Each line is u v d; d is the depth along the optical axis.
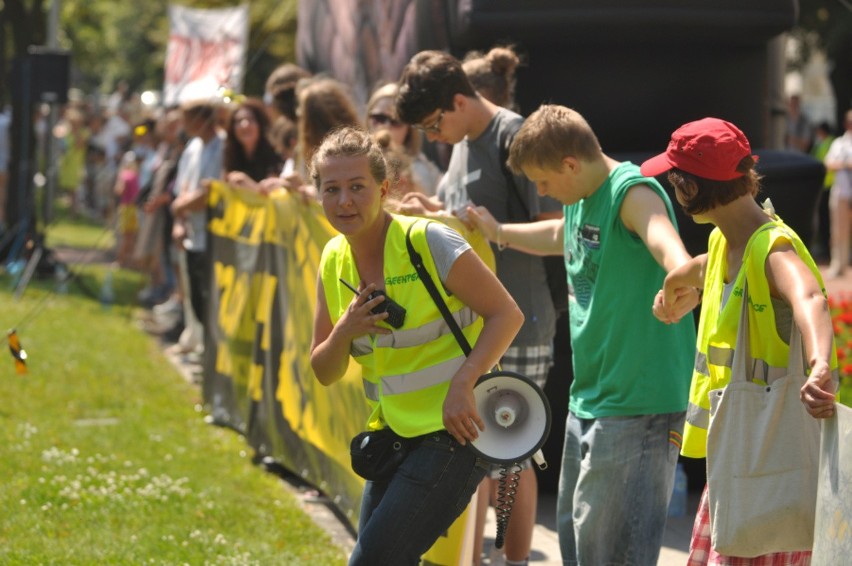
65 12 108.62
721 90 21.62
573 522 13.70
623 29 20.31
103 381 30.80
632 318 13.16
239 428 25.28
